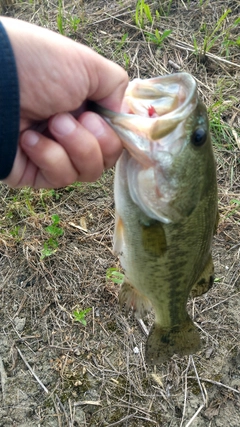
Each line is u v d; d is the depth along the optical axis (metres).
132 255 0.27
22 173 0.24
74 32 0.67
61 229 0.49
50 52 0.20
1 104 0.19
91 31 0.68
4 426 0.39
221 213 0.51
